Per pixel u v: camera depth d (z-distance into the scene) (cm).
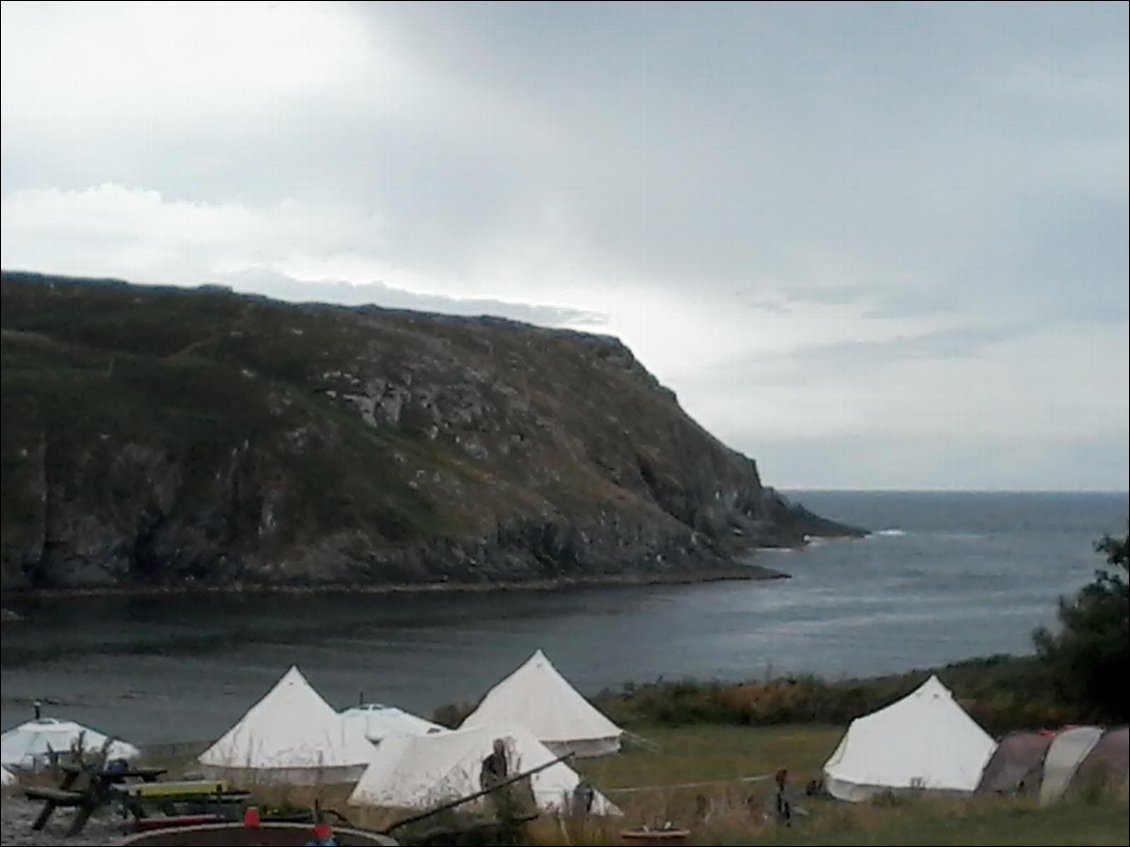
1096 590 3738
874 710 3916
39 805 1644
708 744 3469
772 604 12275
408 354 17838
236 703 6138
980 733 2575
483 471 16150
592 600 12712
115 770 1525
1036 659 4219
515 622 10519
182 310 18175
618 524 16325
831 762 2577
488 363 19762
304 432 14688
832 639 9331
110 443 13512
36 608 10981
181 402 14650
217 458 13912
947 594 13225
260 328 17688
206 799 1491
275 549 13488
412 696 6531
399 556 13788
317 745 2991
